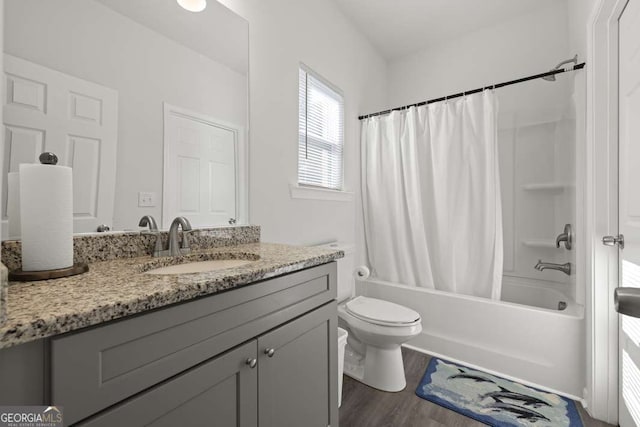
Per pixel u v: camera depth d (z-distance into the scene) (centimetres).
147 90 109
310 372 101
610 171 131
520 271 230
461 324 187
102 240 96
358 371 172
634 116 114
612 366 132
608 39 131
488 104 187
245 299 78
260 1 156
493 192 187
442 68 272
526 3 221
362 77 256
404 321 151
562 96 210
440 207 204
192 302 65
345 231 228
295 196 178
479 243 194
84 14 94
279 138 167
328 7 211
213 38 132
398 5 221
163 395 59
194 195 125
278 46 166
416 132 217
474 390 157
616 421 131
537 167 222
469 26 248
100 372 51
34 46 83
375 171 234
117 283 66
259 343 81
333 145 221
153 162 111
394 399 150
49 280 69
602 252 134
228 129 138
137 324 56
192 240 120
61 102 88
